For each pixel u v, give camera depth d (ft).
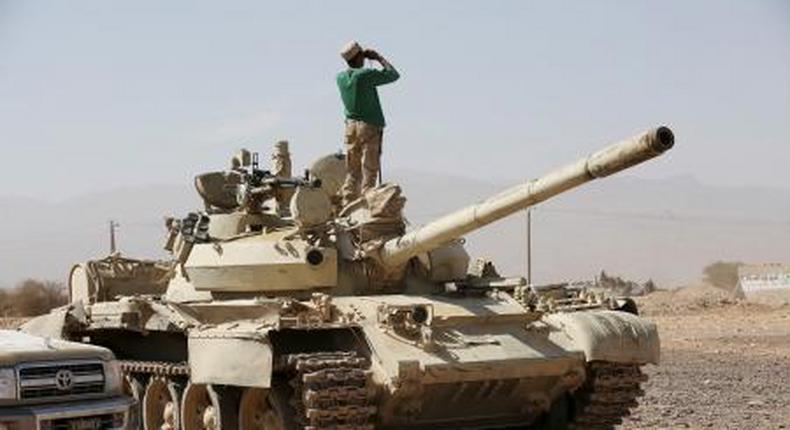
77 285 62.59
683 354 101.24
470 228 47.67
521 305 52.11
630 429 57.72
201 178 59.77
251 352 46.55
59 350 41.09
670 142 39.22
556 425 53.57
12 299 189.88
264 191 57.06
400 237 51.85
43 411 39.86
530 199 44.37
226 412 49.96
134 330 54.80
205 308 50.70
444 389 48.01
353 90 57.21
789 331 123.75
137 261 62.75
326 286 52.80
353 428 45.57
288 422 47.21
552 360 48.88
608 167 41.11
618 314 51.96
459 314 49.75
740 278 179.83
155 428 55.93
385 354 46.42
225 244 55.21
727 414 62.59
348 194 57.47
